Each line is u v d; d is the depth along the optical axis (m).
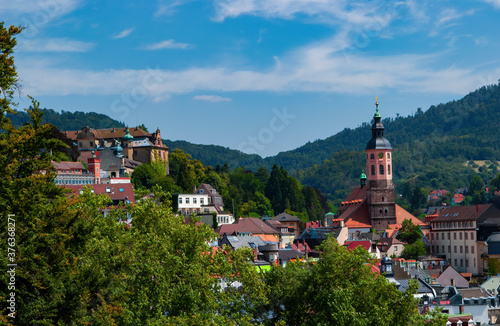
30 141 54.22
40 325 49.34
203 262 78.31
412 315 79.75
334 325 78.62
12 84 56.25
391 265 153.12
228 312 77.19
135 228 77.12
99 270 53.03
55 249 51.47
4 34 55.41
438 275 185.25
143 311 65.25
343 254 90.75
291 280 91.69
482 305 138.88
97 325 52.50
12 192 51.75
